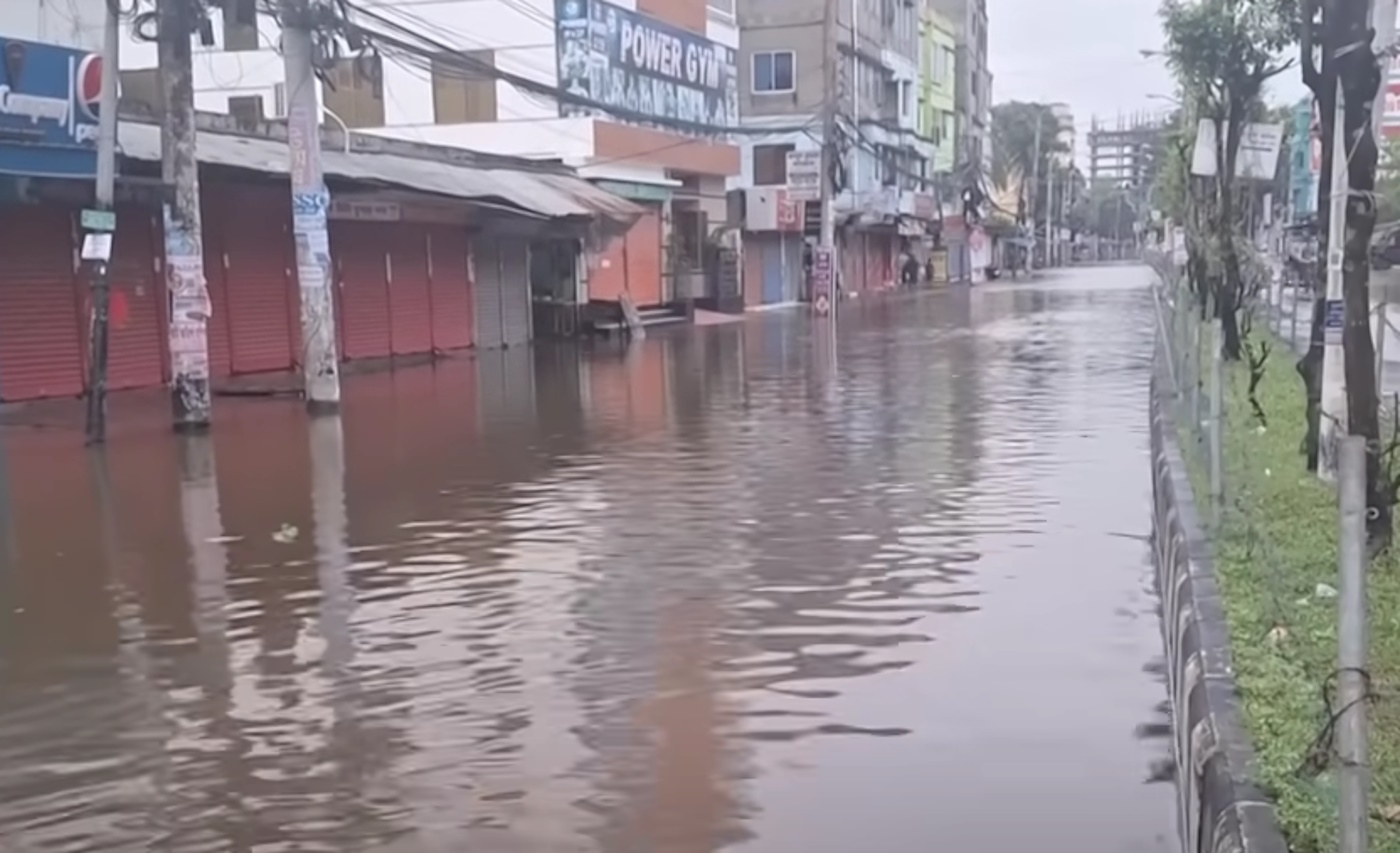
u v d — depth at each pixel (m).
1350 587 3.39
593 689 6.54
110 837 5.07
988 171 97.00
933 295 57.19
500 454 14.05
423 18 34.09
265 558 9.40
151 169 18.36
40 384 18.56
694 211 42.06
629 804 5.23
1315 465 9.50
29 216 18.28
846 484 11.80
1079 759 5.54
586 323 33.09
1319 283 9.83
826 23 41.66
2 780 5.61
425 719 6.20
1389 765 4.49
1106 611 7.64
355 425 16.53
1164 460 9.48
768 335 33.22
